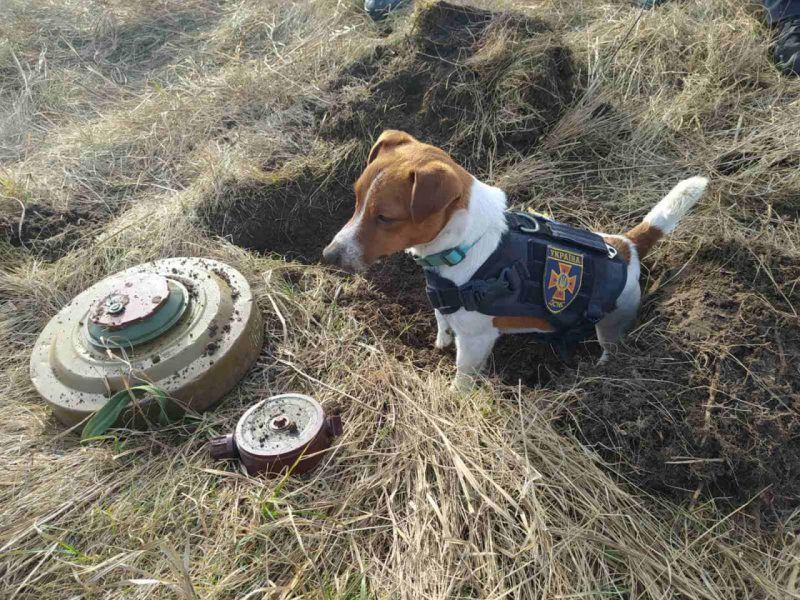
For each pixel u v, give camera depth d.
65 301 0.94
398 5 1.55
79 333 0.76
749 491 0.64
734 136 1.07
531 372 0.89
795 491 0.64
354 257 0.71
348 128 1.19
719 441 0.65
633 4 1.48
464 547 0.59
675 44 1.26
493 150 1.12
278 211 1.09
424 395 0.76
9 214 1.08
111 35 1.69
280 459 0.65
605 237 0.82
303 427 0.68
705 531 0.62
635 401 0.69
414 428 0.71
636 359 0.74
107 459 0.69
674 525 0.63
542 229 0.75
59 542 0.59
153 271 0.86
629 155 1.09
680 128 1.11
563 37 1.30
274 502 0.63
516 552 0.59
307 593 0.57
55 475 0.69
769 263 0.78
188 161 1.21
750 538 0.62
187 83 1.43
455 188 0.65
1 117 1.39
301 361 0.82
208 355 0.74
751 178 0.98
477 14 1.26
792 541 0.61
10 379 0.82
